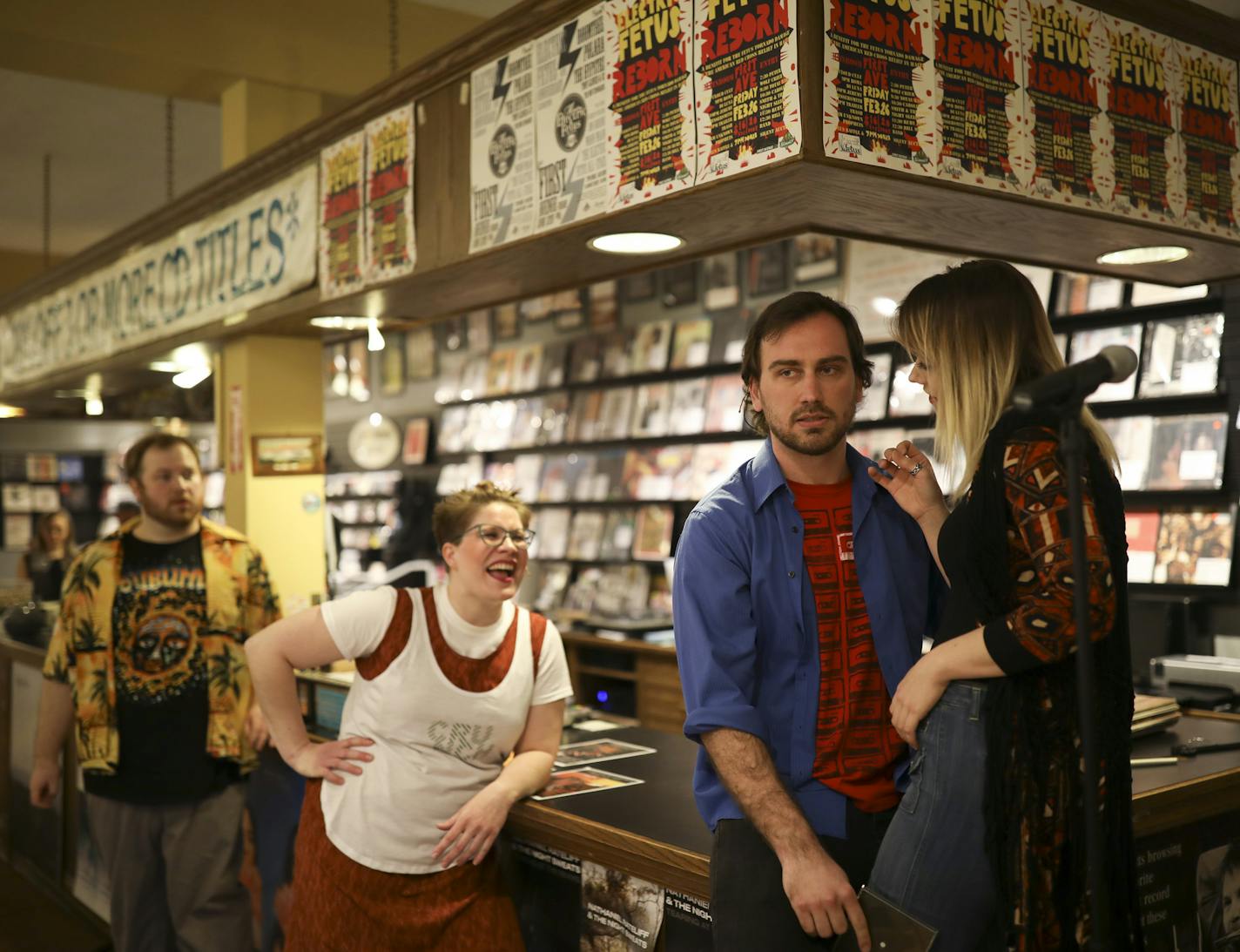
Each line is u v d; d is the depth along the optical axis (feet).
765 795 6.01
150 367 18.49
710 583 6.48
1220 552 15.23
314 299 12.54
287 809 11.20
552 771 9.29
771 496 6.68
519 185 9.44
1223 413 15.47
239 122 16.19
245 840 11.83
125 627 11.16
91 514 43.93
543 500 25.52
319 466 15.65
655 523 22.72
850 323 6.60
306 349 15.53
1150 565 15.93
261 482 15.19
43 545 23.36
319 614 8.35
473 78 10.00
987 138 7.79
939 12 7.54
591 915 8.00
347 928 8.02
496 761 8.54
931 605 6.94
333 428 34.42
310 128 12.39
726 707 6.20
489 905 8.23
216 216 14.87
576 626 20.21
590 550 24.06
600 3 8.50
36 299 22.24
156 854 11.39
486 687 8.27
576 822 7.82
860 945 5.75
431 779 8.11
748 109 7.24
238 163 15.14
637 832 7.48
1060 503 5.22
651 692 18.49
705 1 7.57
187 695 11.26
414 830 8.05
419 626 8.25
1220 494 15.42
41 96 20.27
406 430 31.17
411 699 8.16
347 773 8.25
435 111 10.54
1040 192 8.14
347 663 12.92
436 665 8.20
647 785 8.80
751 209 8.17
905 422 18.56
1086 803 4.79
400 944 7.99
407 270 10.97
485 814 8.09
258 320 13.78
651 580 22.75
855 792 6.41
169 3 15.24
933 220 8.63
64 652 11.34
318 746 8.43
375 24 16.85
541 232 9.17
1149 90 9.00
